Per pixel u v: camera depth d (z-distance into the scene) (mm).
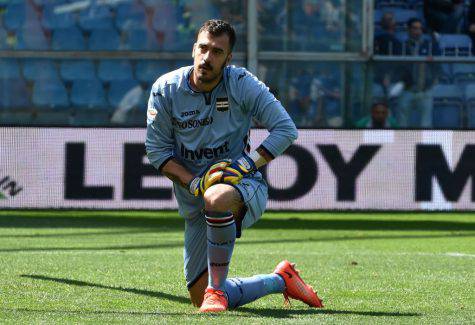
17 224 46406
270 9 60750
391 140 50719
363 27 61281
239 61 60625
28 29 61938
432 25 62781
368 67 61562
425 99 62375
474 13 63312
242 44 60625
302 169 50375
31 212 54562
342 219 53250
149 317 17047
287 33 61031
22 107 61781
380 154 50719
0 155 50469
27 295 20688
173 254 32219
